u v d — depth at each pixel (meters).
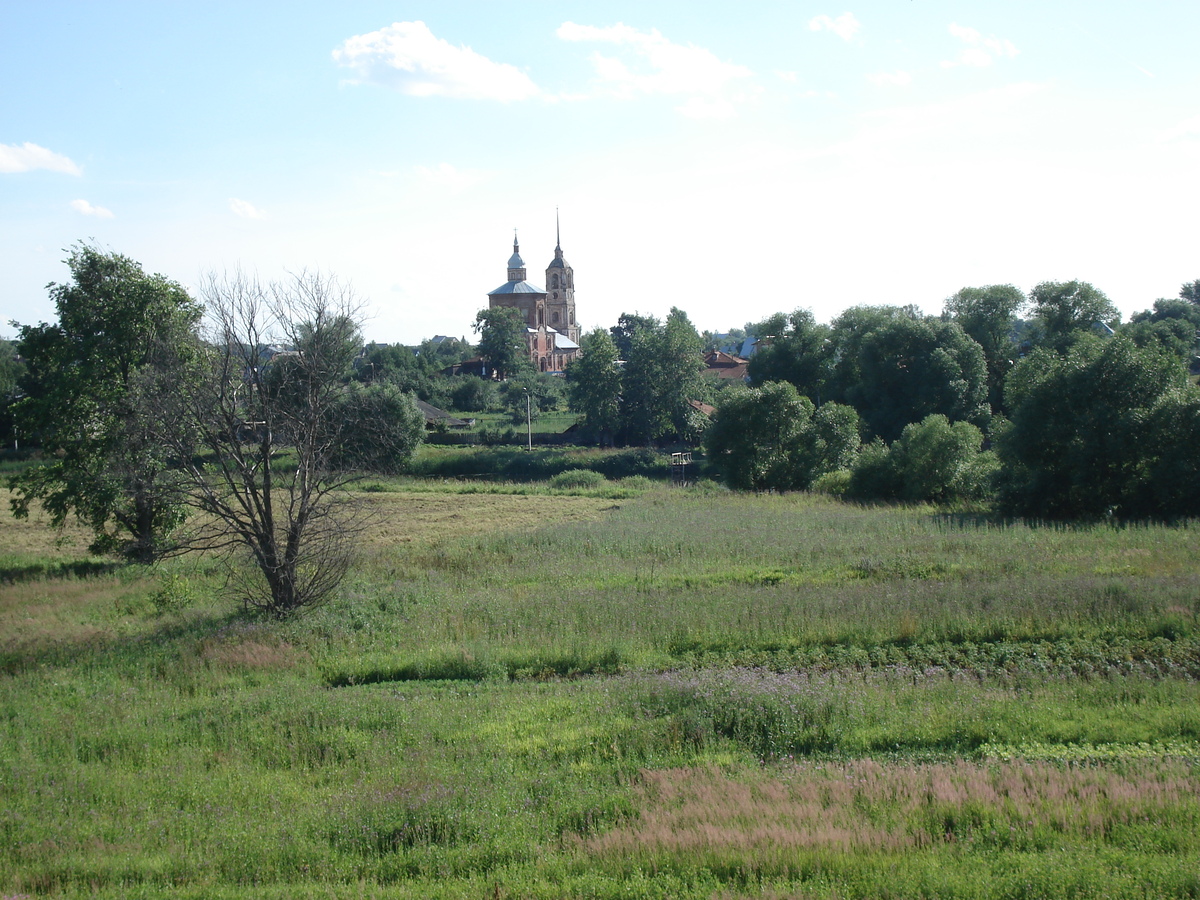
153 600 24.53
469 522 43.75
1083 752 11.81
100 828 10.93
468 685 16.77
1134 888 8.16
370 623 20.64
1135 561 23.39
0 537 42.34
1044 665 16.02
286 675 17.58
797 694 13.88
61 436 32.97
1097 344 36.66
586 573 26.41
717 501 45.69
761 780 11.28
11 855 10.29
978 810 10.02
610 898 8.59
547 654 17.83
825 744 12.78
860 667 16.80
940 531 31.22
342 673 17.56
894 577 23.61
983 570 23.42
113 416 31.75
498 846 9.86
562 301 176.25
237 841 10.29
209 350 25.08
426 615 21.20
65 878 9.73
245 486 22.39
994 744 12.30
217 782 12.26
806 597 20.44
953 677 15.56
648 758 12.26
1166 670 15.64
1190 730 12.38
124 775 12.62
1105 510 33.88
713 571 25.94
